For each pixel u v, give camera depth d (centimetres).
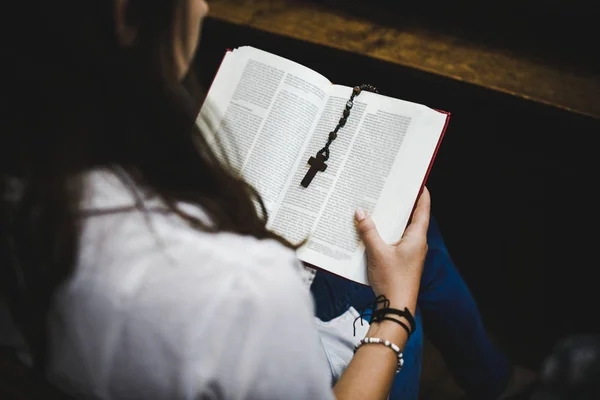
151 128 45
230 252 45
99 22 41
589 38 136
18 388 52
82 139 42
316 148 91
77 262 42
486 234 164
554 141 142
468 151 153
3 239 45
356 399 69
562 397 89
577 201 151
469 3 142
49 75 40
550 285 159
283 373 46
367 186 86
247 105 93
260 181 89
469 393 133
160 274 42
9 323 51
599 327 154
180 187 48
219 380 43
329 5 147
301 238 86
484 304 161
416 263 82
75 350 43
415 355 103
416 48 136
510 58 136
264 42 144
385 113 89
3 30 39
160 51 45
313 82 93
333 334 95
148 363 42
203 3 50
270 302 44
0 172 43
